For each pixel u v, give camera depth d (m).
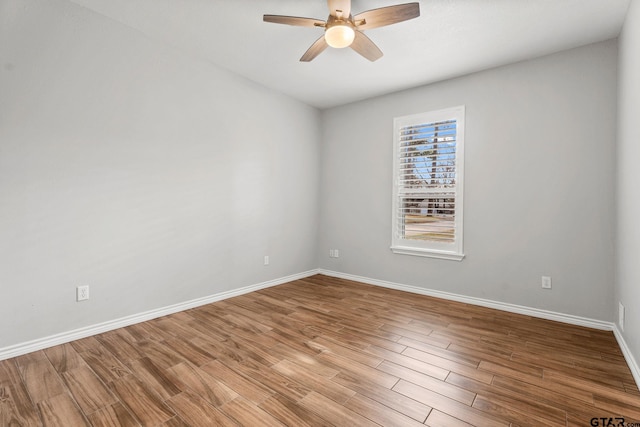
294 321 2.86
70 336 2.39
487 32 2.59
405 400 1.71
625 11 2.27
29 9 2.16
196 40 2.85
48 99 2.25
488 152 3.28
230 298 3.54
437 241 3.66
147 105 2.80
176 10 2.41
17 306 2.16
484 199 3.32
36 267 2.23
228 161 3.50
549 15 2.35
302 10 2.39
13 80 2.10
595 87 2.74
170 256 3.01
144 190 2.80
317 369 2.03
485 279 3.32
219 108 3.38
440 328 2.72
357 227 4.37
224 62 3.28
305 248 4.59
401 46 2.83
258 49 3.00
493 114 3.25
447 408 1.64
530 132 3.05
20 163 2.15
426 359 2.17
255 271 3.86
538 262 3.02
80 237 2.44
